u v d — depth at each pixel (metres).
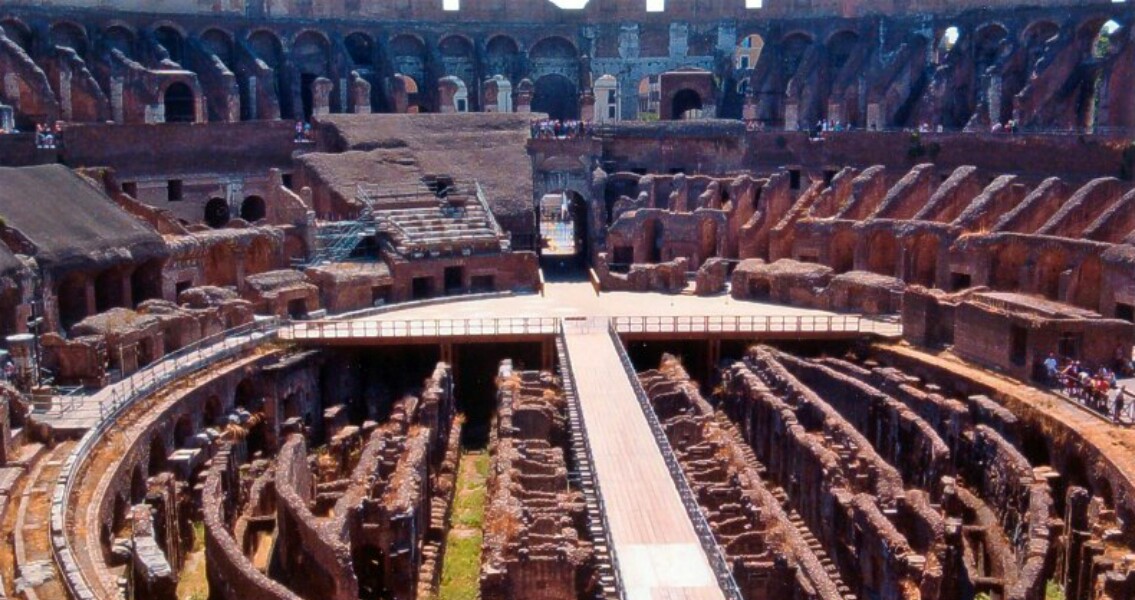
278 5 97.62
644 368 68.31
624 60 105.50
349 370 65.69
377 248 79.12
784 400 54.78
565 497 42.34
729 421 57.69
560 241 104.25
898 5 97.06
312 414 63.53
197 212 83.44
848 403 57.06
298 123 93.25
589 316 71.06
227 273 71.94
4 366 49.88
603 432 50.03
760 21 102.38
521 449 46.91
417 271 76.62
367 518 40.53
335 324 67.94
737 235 85.25
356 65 101.88
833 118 93.12
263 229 73.81
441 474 52.72
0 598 32.25
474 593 42.31
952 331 63.34
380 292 75.56
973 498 44.94
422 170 86.38
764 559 36.56
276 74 97.44
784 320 68.88
